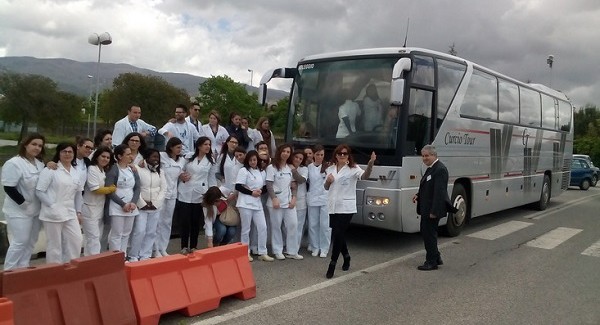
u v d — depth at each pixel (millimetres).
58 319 4309
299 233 8445
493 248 9688
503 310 6055
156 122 45969
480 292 6758
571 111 18547
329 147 9258
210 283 5668
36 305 4152
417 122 8914
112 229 6777
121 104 45344
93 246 6641
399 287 6855
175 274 5375
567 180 18422
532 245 10125
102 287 4668
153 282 5133
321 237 8445
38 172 6070
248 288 6055
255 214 7941
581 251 9680
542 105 15227
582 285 7277
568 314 6000
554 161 16688
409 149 8711
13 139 46594
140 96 45719
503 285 7137
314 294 6383
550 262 8680
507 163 12758
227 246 6102
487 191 11719
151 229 7383
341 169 7270
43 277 4242
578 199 20859
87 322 4480
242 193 7832
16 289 4062
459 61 10336
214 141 9211
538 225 12852
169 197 7699
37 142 6059
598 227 12805
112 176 6656
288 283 6812
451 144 9969
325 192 8422
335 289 6633
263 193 8469
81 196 6492
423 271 7762
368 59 9180
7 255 6016
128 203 6793
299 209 8445
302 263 7949
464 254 9070
